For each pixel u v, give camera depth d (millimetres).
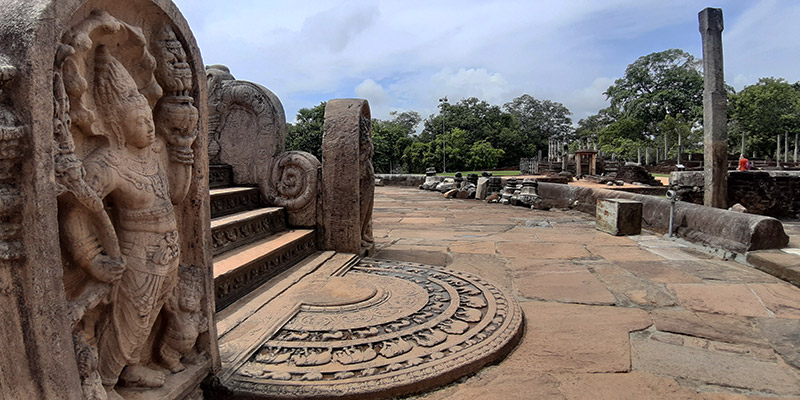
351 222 4867
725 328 3127
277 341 2623
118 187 1652
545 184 11695
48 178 1293
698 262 5027
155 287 1754
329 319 2943
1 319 1317
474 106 59344
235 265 3270
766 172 9016
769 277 4375
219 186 5051
